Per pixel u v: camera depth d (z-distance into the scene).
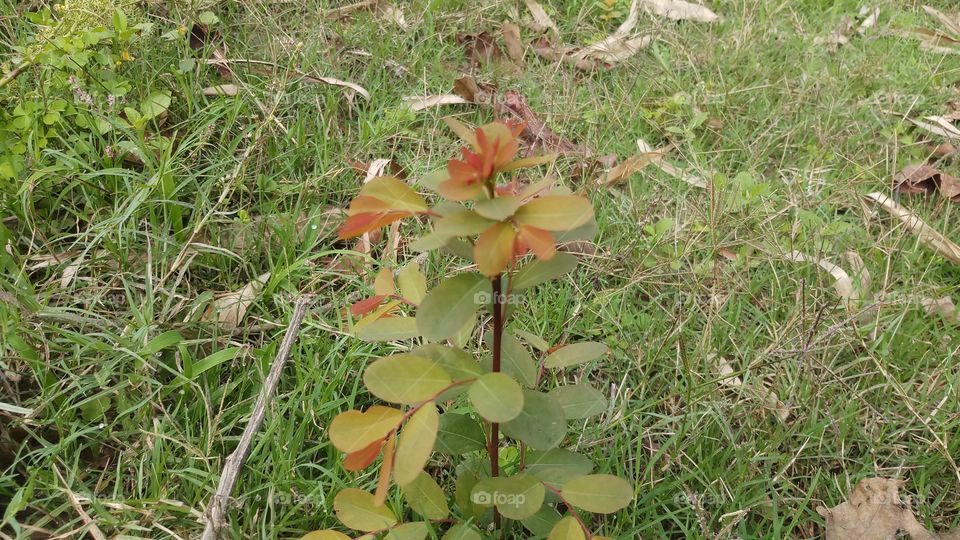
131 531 0.58
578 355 0.55
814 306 0.73
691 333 0.74
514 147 0.48
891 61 1.14
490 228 0.47
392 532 0.54
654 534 0.62
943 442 0.67
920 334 0.76
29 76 0.82
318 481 0.62
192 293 0.73
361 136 0.86
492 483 0.53
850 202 0.89
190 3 0.93
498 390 0.49
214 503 0.57
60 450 0.61
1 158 0.75
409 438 0.49
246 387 0.67
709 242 0.82
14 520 0.56
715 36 1.15
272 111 0.81
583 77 1.07
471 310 0.49
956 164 0.96
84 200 0.78
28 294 0.68
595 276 0.78
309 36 0.97
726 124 1.00
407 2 1.10
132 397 0.65
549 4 1.18
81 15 0.80
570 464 0.55
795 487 0.65
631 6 1.17
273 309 0.74
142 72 0.85
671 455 0.66
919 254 0.83
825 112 1.00
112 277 0.72
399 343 0.71
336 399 0.65
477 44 1.08
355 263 0.76
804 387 0.70
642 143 0.93
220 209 0.79
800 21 1.22
